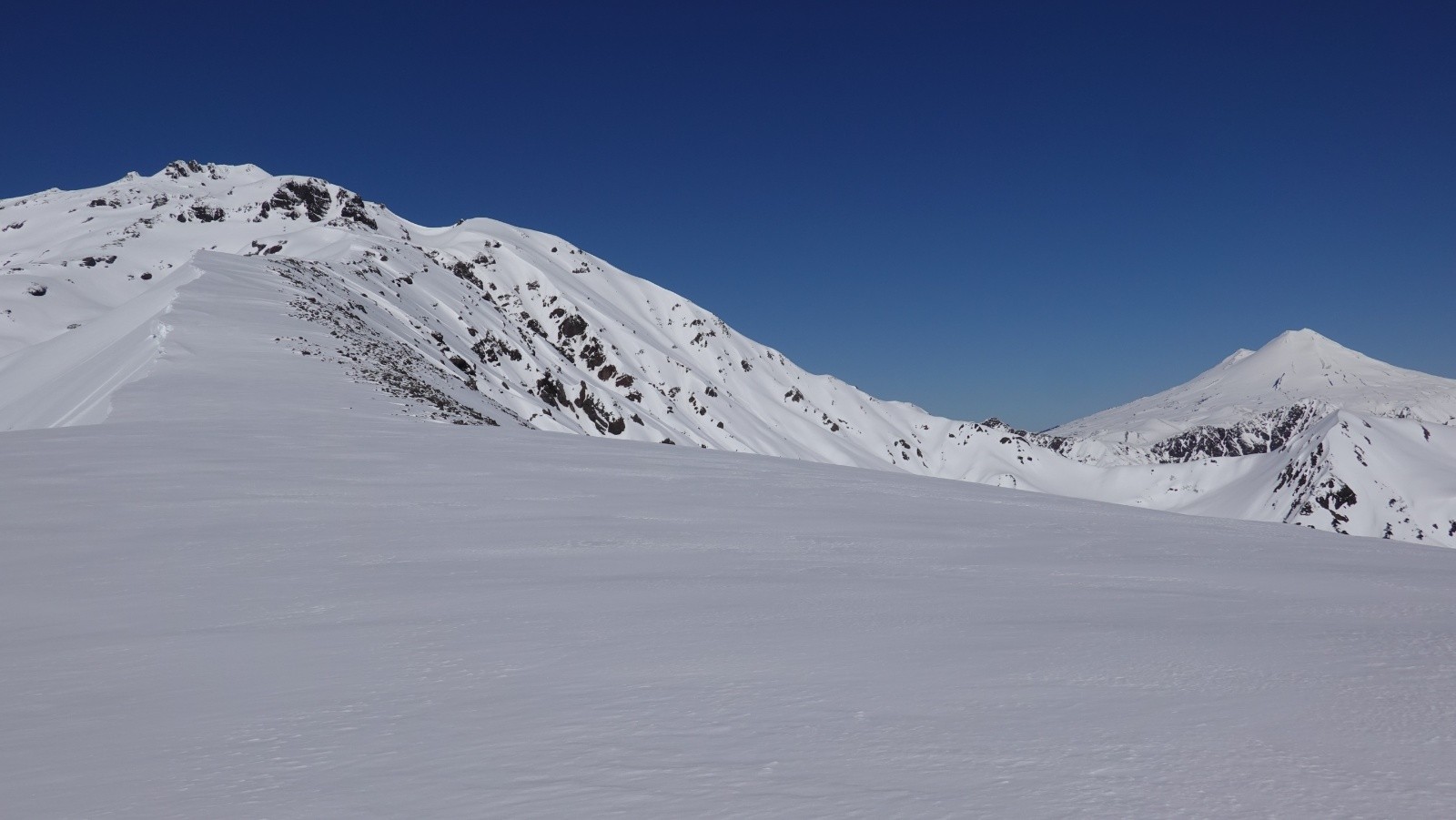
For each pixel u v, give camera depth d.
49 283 168.25
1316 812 3.70
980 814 3.71
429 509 15.91
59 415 42.50
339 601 9.38
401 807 4.02
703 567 11.26
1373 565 12.55
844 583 10.18
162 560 11.74
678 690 5.83
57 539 13.11
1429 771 4.18
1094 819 3.64
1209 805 3.79
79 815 4.17
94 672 7.03
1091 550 13.45
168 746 5.14
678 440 184.75
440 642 7.50
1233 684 5.82
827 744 4.69
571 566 11.27
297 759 4.78
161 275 190.88
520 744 4.83
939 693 5.66
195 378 38.31
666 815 3.77
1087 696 5.57
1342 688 5.70
